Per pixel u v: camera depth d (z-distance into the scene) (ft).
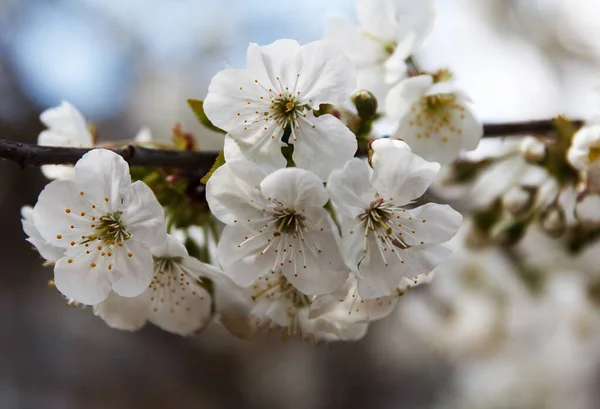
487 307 1.40
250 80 0.85
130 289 0.84
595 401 1.67
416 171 0.83
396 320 2.63
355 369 3.02
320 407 3.01
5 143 0.80
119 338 2.92
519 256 1.28
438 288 1.38
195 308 0.90
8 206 2.61
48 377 2.71
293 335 0.89
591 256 1.26
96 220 0.84
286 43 0.84
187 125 2.85
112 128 2.91
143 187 0.82
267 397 3.03
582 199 0.97
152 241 0.83
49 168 0.95
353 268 0.81
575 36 2.13
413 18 0.96
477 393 1.88
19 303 2.75
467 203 1.13
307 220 0.83
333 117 0.84
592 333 1.43
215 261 0.90
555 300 1.36
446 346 1.60
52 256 0.85
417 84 0.91
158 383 2.88
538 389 1.74
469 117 0.93
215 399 2.97
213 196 0.83
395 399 2.86
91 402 2.74
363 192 0.82
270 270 0.84
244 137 0.84
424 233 0.84
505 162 1.09
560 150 0.98
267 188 0.81
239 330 0.90
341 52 0.84
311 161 0.83
